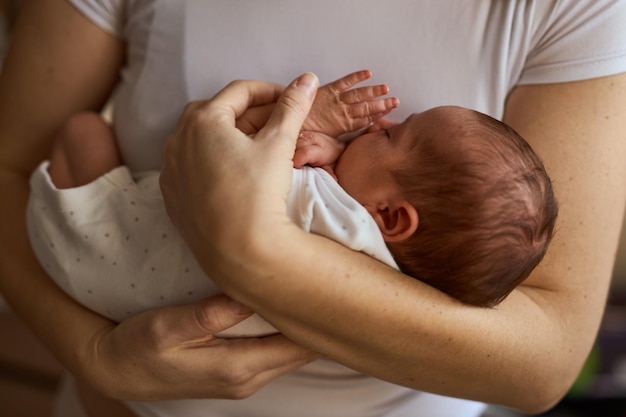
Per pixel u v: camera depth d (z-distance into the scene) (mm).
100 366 914
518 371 866
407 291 787
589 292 920
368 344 785
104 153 1039
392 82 956
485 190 809
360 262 771
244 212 695
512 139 844
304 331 778
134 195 931
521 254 825
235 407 1026
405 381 854
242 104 853
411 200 846
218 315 808
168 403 1044
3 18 2025
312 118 914
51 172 1046
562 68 896
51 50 1081
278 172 730
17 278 1028
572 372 933
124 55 1125
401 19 943
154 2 1006
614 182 903
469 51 932
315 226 789
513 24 909
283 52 968
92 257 922
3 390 2014
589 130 892
